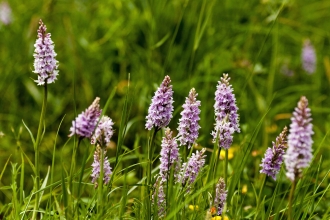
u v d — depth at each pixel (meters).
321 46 2.75
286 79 2.60
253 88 2.25
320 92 2.59
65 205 1.65
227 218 1.71
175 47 2.49
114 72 2.53
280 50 2.69
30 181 2.13
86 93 2.33
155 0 2.40
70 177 1.66
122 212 1.67
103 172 1.69
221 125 1.67
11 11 2.46
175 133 2.25
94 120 1.62
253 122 2.24
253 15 2.58
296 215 1.72
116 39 2.50
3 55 2.44
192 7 2.45
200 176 1.70
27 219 1.74
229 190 1.73
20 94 2.42
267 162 1.67
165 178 1.69
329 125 2.20
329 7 2.93
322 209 1.90
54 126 2.31
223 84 1.67
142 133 2.23
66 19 2.46
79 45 2.49
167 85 1.66
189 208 1.76
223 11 2.59
